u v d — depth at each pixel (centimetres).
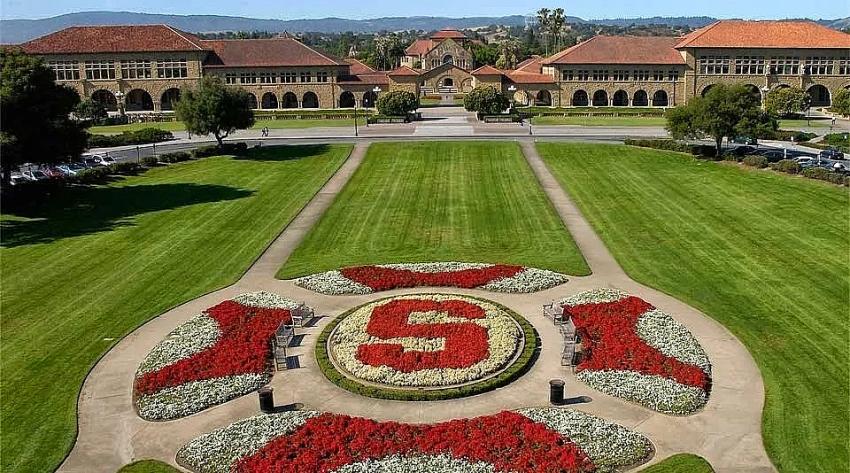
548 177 6931
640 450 2405
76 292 3997
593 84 13975
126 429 2630
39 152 5856
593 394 2784
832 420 2598
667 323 3375
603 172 7131
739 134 7325
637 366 2956
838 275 4053
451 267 4219
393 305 3562
